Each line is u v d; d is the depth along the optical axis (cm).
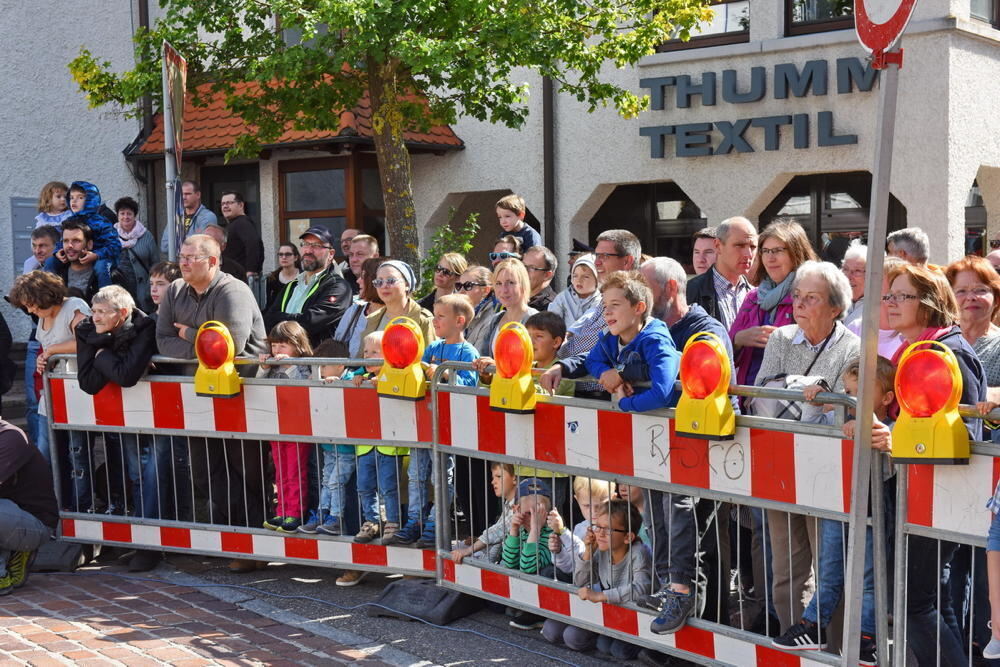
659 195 1359
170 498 702
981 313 518
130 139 1509
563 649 545
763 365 512
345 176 1389
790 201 1256
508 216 890
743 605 510
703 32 1212
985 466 380
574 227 1312
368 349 651
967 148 1082
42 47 1411
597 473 515
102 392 707
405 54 890
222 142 1406
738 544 479
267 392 650
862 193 1202
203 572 693
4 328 870
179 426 681
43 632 566
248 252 1110
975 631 468
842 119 1115
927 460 382
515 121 1070
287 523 650
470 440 579
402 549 618
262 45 1036
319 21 894
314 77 1036
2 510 637
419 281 1068
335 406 630
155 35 1046
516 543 566
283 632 568
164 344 680
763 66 1160
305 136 1336
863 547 384
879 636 420
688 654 489
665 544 497
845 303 489
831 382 488
